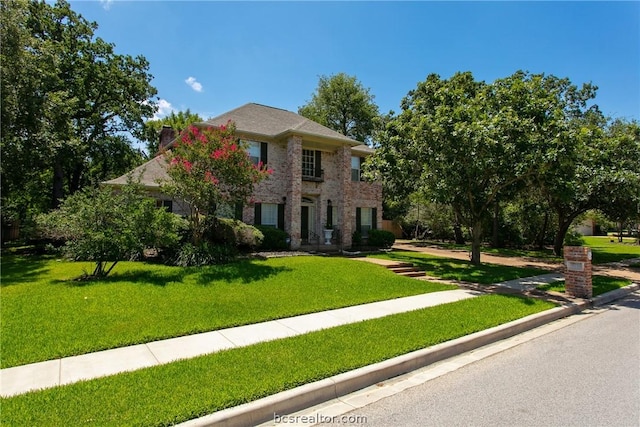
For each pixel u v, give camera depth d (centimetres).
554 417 365
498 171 1238
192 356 516
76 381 428
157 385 411
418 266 1470
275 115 2197
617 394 419
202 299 830
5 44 1312
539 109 1207
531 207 2392
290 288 966
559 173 1173
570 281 991
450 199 1434
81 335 592
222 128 1283
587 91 2369
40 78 1581
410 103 2011
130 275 1062
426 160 1283
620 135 1702
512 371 497
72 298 806
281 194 1944
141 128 2653
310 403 404
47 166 2092
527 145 1122
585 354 566
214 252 1281
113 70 2362
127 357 511
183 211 1595
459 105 1259
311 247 1922
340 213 2052
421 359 522
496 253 2244
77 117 2336
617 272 1560
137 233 1055
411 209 3166
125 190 1104
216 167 1245
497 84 1433
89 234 1005
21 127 1515
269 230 1756
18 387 412
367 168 1591
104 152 2523
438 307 815
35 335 588
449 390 437
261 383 415
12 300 789
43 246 1545
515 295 964
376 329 642
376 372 467
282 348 541
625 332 694
